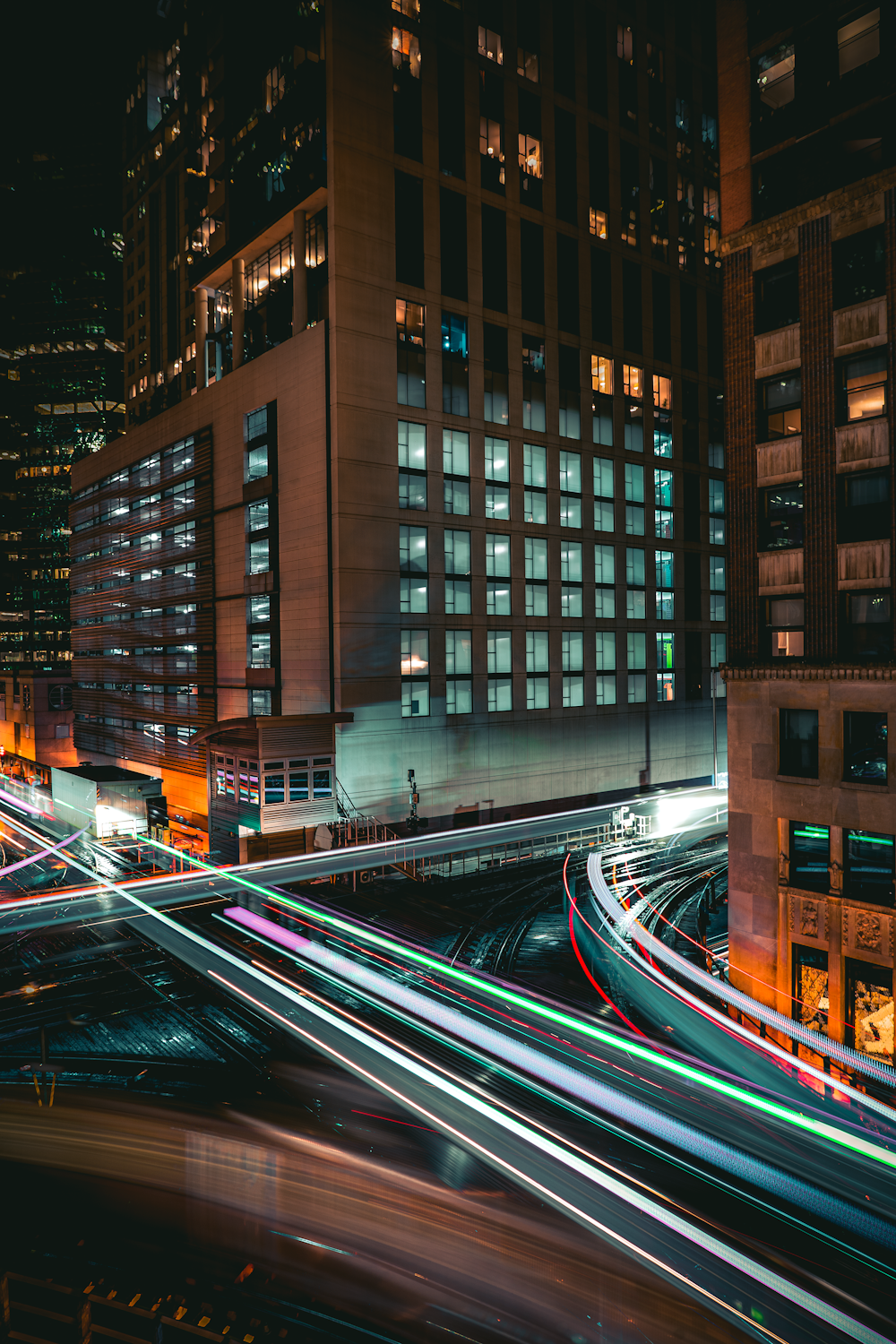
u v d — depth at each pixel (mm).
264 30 45062
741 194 22125
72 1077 17516
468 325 44250
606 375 51375
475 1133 14852
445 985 23016
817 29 20234
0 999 22375
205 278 52156
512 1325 10031
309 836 38656
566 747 49438
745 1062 18375
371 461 40281
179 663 55156
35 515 108438
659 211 54594
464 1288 10672
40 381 106938
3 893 35156
